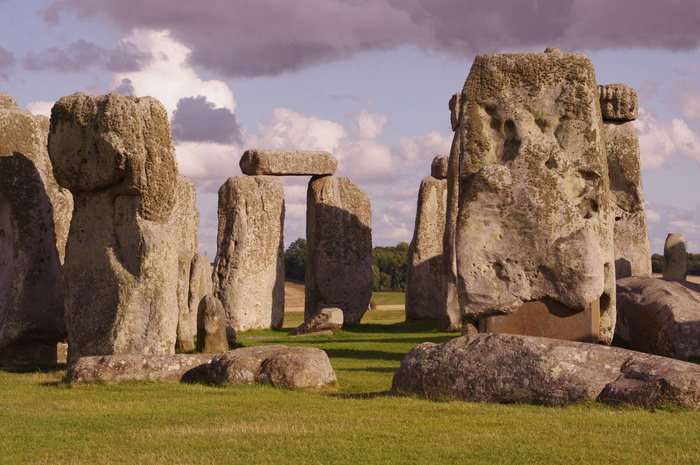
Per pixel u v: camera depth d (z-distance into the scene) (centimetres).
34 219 1864
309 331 2750
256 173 3319
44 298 1858
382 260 7581
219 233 3272
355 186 3484
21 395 1284
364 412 1048
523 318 1625
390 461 826
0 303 1870
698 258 6631
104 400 1209
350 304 3394
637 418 956
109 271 1664
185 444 907
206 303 2031
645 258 2630
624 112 2636
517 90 1650
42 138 1914
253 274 3228
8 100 2019
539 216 1616
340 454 850
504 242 1633
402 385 1168
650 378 1026
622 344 1912
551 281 1611
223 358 1352
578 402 1036
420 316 3506
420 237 3525
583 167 1617
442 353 1139
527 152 1631
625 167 2633
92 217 1708
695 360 1664
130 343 1625
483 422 967
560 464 806
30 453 888
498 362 1091
